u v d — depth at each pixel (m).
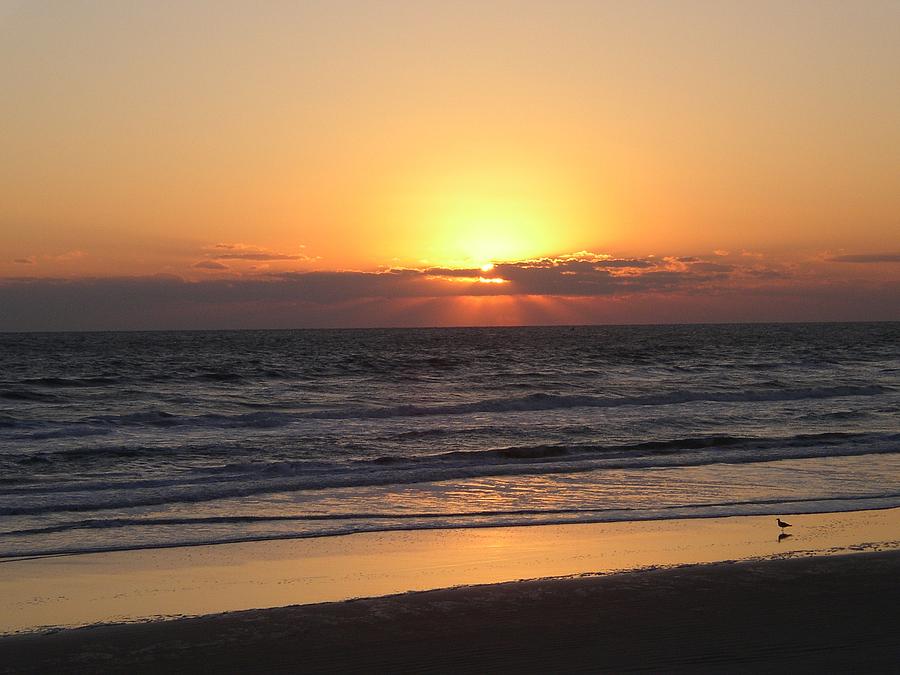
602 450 20.88
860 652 7.38
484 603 8.79
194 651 7.54
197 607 8.86
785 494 15.09
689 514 13.42
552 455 20.25
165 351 86.94
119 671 7.11
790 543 11.55
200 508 13.83
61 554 10.95
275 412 29.80
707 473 17.33
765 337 133.25
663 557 10.84
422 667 7.18
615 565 10.45
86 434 24.14
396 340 128.25
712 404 33.09
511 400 32.25
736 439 22.09
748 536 11.98
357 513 13.48
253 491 15.23
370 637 7.85
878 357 71.56
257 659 7.36
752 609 8.55
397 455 19.98
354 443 22.03
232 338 144.12
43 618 8.47
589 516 13.29
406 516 13.30
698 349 88.44
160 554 11.00
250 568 10.37
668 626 8.08
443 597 9.00
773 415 28.78
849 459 19.12
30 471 17.88
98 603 8.97
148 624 8.23
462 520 13.02
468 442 22.38
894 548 11.22
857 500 14.51
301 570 10.29
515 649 7.54
